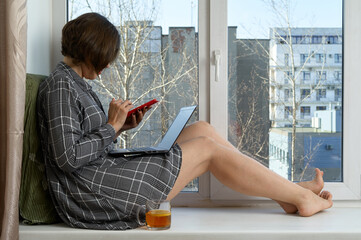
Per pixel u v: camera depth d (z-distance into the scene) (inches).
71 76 66.5
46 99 62.7
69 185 63.7
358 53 83.4
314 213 74.3
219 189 84.3
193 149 69.9
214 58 83.7
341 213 76.4
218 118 84.1
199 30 84.2
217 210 80.2
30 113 65.6
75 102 63.2
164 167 66.1
